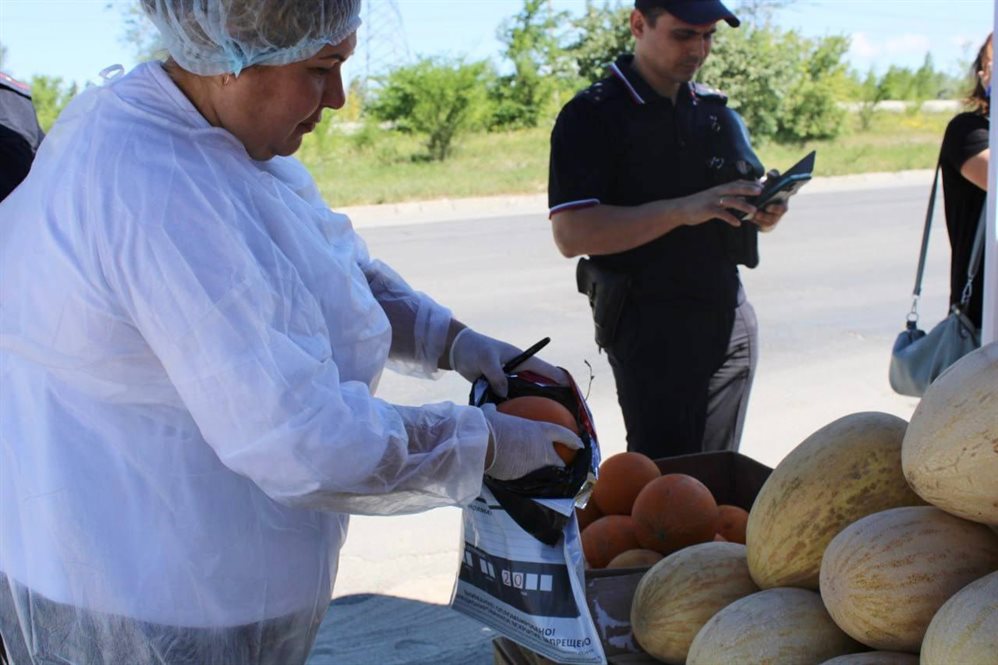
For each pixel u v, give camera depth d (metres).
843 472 2.16
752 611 2.11
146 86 1.82
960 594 1.73
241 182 1.81
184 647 1.91
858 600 1.90
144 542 1.86
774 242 13.56
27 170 3.44
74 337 1.77
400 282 2.54
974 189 3.76
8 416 1.89
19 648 2.03
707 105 3.80
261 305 1.73
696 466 3.21
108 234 1.71
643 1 3.58
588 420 2.24
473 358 2.43
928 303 9.48
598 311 3.72
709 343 3.72
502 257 12.80
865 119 35.50
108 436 1.84
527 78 32.75
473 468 1.94
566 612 2.09
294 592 2.01
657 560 2.74
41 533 1.86
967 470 1.80
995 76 2.90
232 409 1.72
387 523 4.82
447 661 3.57
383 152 27.80
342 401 1.80
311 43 1.74
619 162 3.70
